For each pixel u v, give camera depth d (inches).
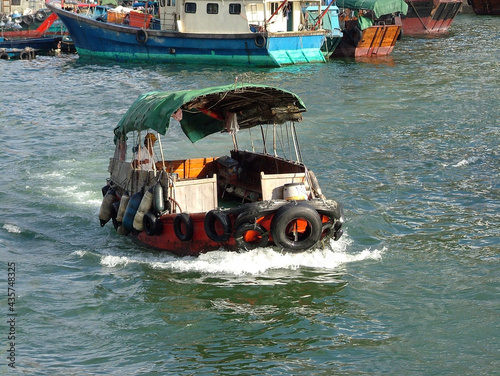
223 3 2952.8
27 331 841.5
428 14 3986.2
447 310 883.4
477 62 2938.0
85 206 1296.8
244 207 949.2
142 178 1098.1
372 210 1231.5
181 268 1005.8
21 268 1023.0
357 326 849.5
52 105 2218.3
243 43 2925.7
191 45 3026.6
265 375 748.0
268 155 1219.9
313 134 1786.4
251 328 846.5
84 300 920.3
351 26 3221.0
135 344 814.5
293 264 1005.2
